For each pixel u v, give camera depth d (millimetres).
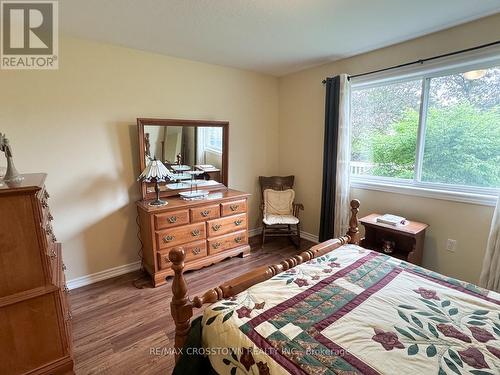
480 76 2184
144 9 1858
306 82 3502
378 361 916
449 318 1137
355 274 1502
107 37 2363
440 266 2488
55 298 1460
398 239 2604
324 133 3205
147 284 2590
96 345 1801
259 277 1473
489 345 986
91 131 2500
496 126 2141
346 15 1988
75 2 1747
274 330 1062
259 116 3760
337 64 3107
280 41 2500
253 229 3965
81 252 2557
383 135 2885
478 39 2098
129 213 2805
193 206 2727
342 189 3045
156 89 2834
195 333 1184
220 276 2750
